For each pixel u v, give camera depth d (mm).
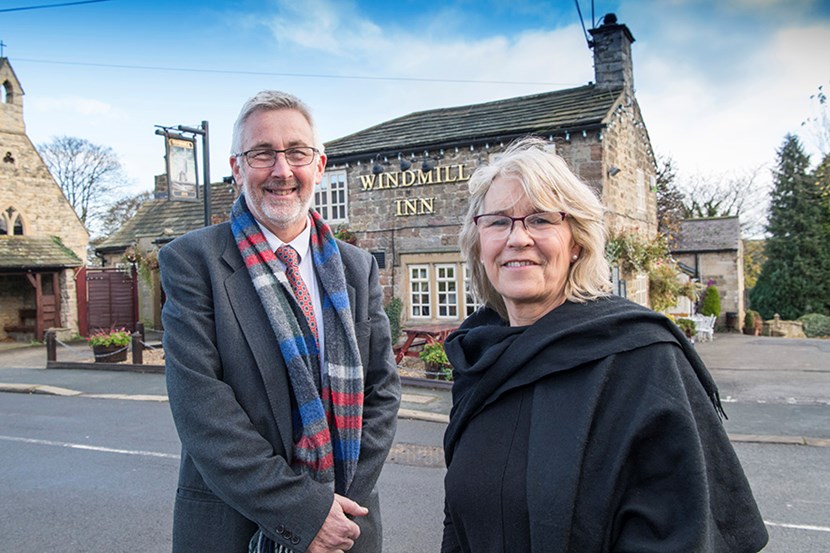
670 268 15312
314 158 2287
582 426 1409
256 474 1878
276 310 2098
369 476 2184
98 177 35500
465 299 13258
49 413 8789
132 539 4434
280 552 1983
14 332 20312
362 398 2230
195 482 2090
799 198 28781
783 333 23125
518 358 1603
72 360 14328
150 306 20688
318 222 2445
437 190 13461
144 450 6691
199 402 1923
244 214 2275
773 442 6586
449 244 13344
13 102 20188
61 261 19453
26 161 20344
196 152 11914
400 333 13391
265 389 2033
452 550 1812
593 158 11930
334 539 1909
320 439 2049
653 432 1350
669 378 1396
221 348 2041
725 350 15633
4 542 4422
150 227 21828
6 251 18734
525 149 1824
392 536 4375
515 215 1724
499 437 1598
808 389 9664
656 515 1308
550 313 1668
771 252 29641
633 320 1527
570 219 1719
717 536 1292
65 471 6004
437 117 15359
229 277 2129
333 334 2234
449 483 1666
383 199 14141
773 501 4848
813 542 4105
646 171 16500
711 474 1334
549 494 1395
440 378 9922
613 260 12508
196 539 2037
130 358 13859
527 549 1466
